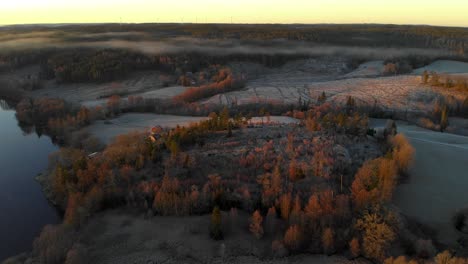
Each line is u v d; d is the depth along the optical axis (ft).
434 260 192.65
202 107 526.98
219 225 218.38
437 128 443.73
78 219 238.07
